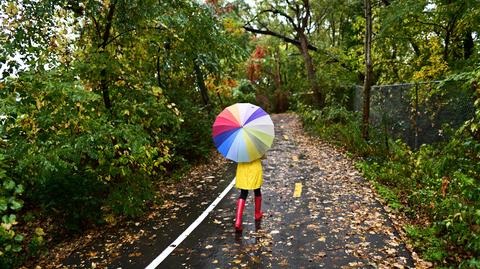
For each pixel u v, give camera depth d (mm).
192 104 14539
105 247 5953
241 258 5242
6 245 4676
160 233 6422
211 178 10727
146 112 7258
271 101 38062
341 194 7945
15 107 5215
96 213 6770
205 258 5316
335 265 4852
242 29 20141
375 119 13664
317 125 17969
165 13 8453
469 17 13023
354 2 20359
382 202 7270
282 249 5449
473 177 5898
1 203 4184
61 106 5848
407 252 5090
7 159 5355
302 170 10625
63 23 7141
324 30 30203
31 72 5691
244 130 6105
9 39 6344
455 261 4684
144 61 9289
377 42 17562
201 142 13547
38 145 5637
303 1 21703
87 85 7238
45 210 6281
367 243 5434
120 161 6855
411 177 8203
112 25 7668
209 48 11281
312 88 21594
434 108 9117
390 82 19312
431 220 6039
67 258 5633
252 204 7773
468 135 6188
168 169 11617
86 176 6852
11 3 6332
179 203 8258
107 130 6172
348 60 22312
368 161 10812
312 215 6773
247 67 34156
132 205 6992
